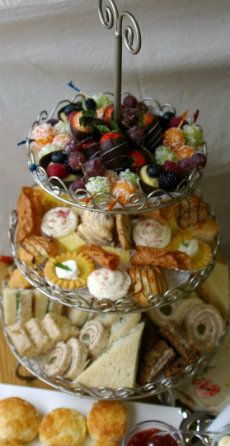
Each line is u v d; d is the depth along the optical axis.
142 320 0.83
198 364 0.81
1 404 0.80
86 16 0.81
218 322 0.84
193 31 0.84
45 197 0.82
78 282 0.73
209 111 0.94
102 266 0.75
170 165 0.67
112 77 0.89
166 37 0.85
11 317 0.85
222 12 0.83
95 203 0.66
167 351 0.81
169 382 0.79
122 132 0.69
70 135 0.72
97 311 0.73
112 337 0.81
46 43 0.84
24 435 0.78
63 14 0.80
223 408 0.82
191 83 0.90
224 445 0.71
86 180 0.67
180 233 0.79
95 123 0.69
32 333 0.83
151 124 0.71
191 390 0.83
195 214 0.81
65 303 0.73
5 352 0.91
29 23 0.81
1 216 1.05
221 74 0.89
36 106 0.91
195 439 0.74
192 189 0.69
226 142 0.98
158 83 0.90
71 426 0.78
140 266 0.75
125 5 0.81
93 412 0.79
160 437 0.74
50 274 0.74
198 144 0.75
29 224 0.79
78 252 0.76
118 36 0.64
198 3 0.81
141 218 0.79
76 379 0.78
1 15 0.79
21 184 1.01
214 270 0.89
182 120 0.74
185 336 0.83
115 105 0.69
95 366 0.79
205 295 0.88
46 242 0.76
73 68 0.87
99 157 0.67
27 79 0.88
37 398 0.82
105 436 0.78
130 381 0.78
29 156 0.74
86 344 0.81
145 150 0.70
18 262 0.78
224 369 0.86
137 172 0.68
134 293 0.73
